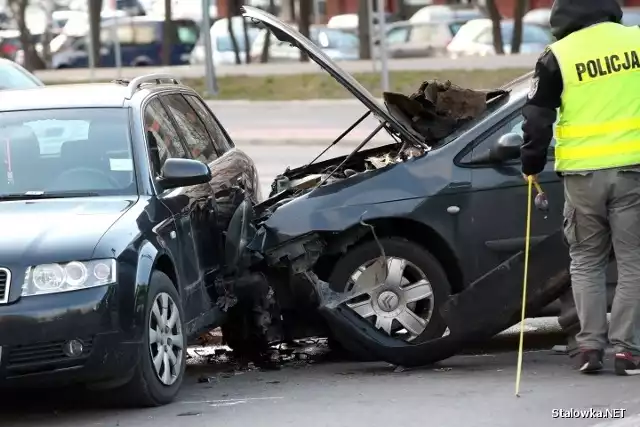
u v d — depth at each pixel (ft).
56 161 72.08
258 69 331.16
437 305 73.97
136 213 67.00
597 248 68.13
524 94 75.31
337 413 62.90
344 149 206.59
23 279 60.59
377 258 74.18
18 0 387.14
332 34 381.81
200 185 77.15
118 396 64.75
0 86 138.00
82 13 490.90
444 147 74.49
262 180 169.89
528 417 60.23
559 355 76.69
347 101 277.85
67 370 60.64
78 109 75.31
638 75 66.44
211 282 75.97
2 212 67.31
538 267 72.69
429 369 74.28
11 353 59.93
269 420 61.93
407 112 77.87
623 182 65.98
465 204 73.46
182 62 422.00
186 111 86.33
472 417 60.75
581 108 66.39
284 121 253.03
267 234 74.23
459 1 460.14
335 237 74.13
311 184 83.51
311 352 82.58
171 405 66.49
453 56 351.05
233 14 404.57
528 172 67.72
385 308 74.18
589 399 63.31
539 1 435.12
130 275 62.75
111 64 418.92
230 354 83.41
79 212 66.85
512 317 72.69
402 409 63.21
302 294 74.02
